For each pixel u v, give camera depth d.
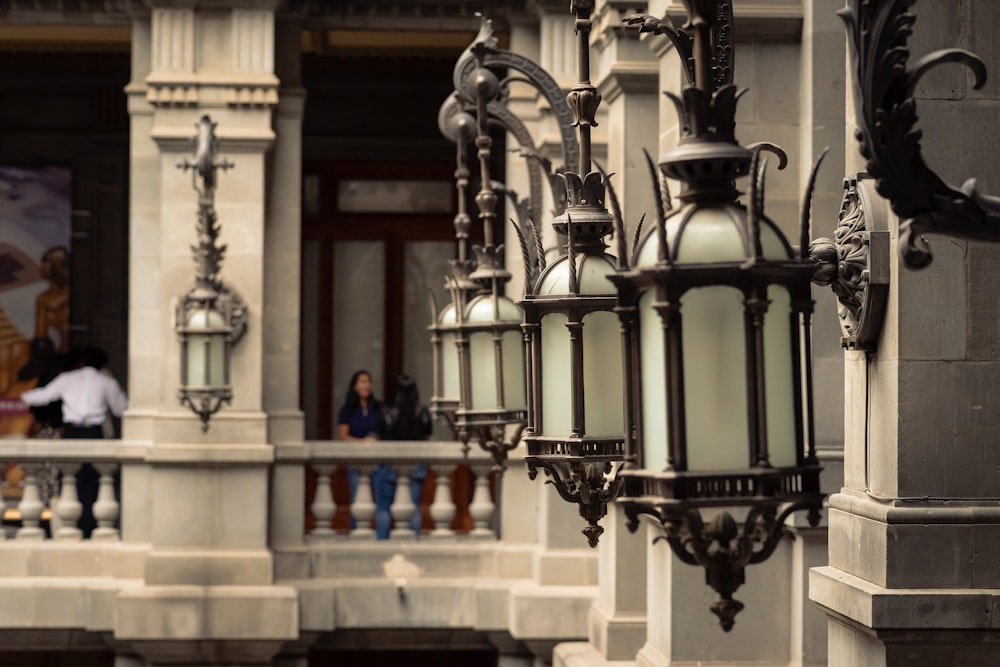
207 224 23.62
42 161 34.62
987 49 9.95
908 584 9.96
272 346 26.42
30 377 34.56
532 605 24.48
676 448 6.72
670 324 6.73
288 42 26.53
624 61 18.95
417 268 33.59
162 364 25.78
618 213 7.00
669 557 15.85
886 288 10.19
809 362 6.91
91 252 34.75
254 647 25.27
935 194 7.16
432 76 33.41
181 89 25.45
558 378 9.67
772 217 15.27
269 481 26.14
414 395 28.47
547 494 24.98
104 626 25.53
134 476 26.06
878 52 7.12
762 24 15.19
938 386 10.05
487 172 15.25
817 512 6.85
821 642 15.13
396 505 26.50
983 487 10.03
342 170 33.56
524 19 26.06
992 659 9.90
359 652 31.67
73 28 31.67
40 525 27.94
